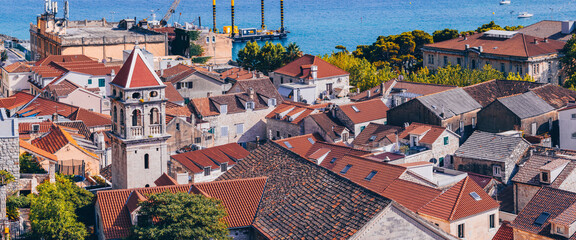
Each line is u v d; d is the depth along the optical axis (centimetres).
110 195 7812
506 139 12769
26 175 9481
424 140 13338
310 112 16138
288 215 7506
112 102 10112
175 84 19962
